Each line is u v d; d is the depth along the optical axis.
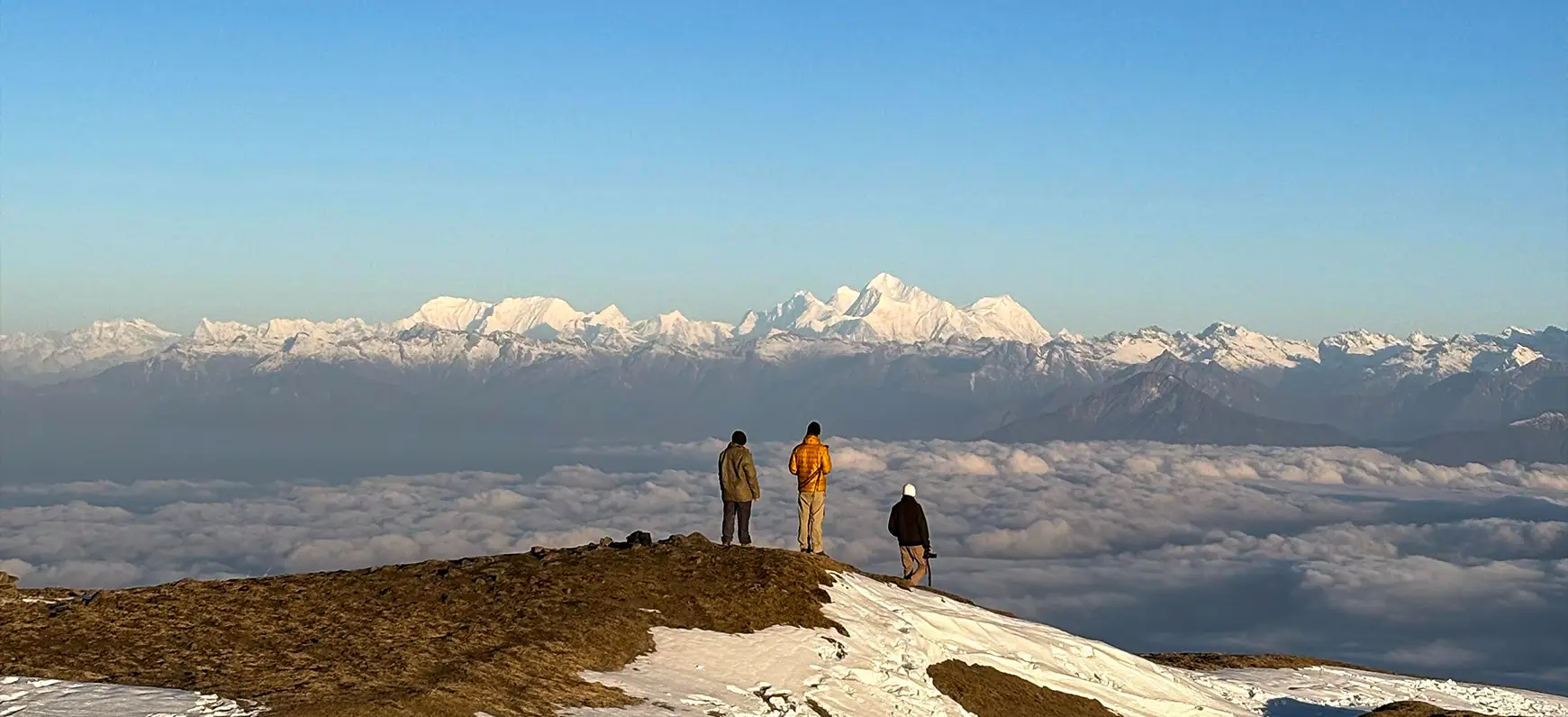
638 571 31.53
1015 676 32.78
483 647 25.31
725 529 35.38
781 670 27.70
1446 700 48.75
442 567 31.50
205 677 22.09
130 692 20.84
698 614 29.78
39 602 26.80
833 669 28.56
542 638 26.12
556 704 22.70
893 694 28.42
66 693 20.67
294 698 20.78
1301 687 47.12
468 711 21.20
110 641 24.22
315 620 26.66
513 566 31.53
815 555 34.91
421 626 26.56
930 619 33.91
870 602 33.38
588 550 33.91
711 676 26.52
